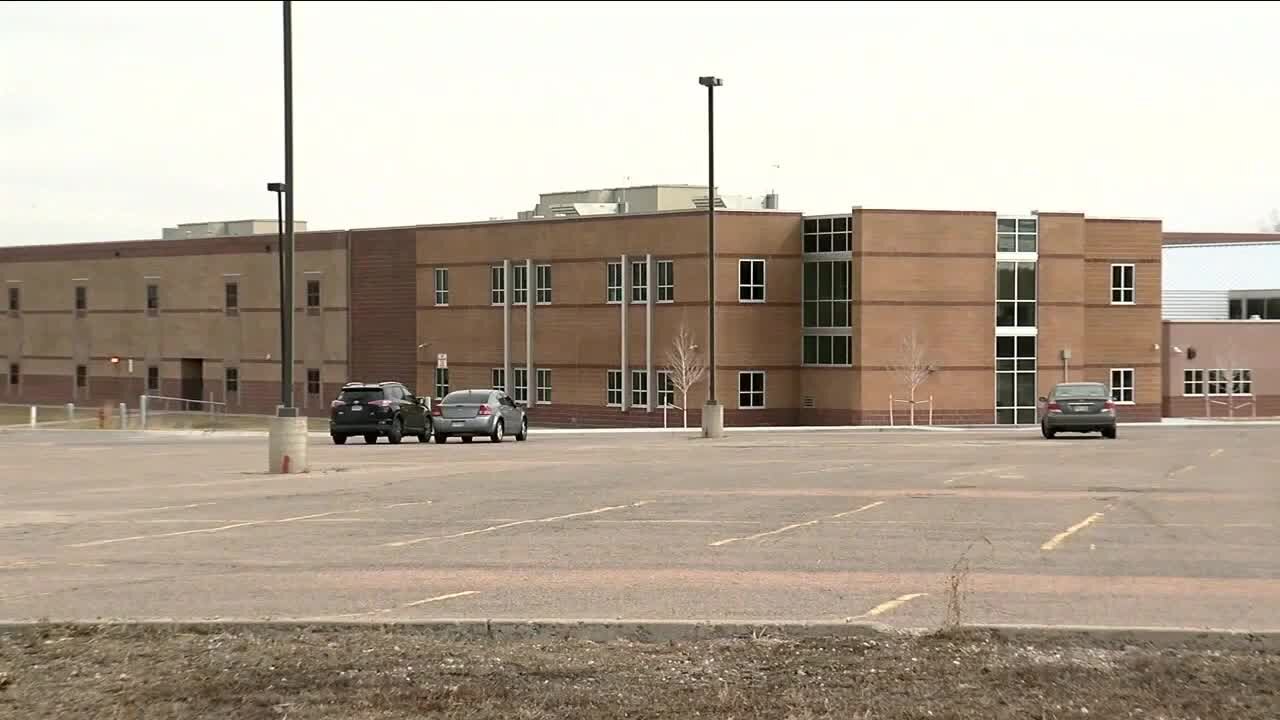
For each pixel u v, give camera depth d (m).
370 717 8.57
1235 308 87.12
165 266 89.06
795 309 70.06
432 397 79.00
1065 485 25.52
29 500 23.75
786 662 9.86
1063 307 70.69
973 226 69.12
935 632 10.79
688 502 22.27
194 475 29.98
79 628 11.10
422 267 79.31
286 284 30.75
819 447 40.91
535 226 74.75
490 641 10.70
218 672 9.60
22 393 96.25
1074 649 10.27
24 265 96.06
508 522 19.44
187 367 88.75
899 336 68.19
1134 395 73.69
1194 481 26.50
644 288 71.06
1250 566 14.93
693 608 12.31
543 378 74.69
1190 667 9.63
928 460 33.50
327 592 13.33
